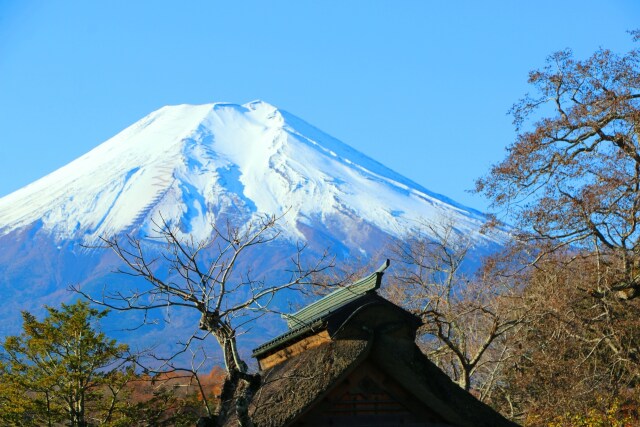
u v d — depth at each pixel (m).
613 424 28.44
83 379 30.88
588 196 31.11
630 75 31.98
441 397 16.03
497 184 33.38
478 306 31.44
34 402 30.84
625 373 32.91
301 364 16.02
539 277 32.81
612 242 32.25
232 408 15.42
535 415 30.42
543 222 31.91
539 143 32.56
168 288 15.25
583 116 32.03
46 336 31.55
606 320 31.64
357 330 15.91
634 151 31.42
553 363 30.09
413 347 16.28
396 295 33.72
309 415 15.59
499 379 33.75
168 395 26.31
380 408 16.02
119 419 28.56
